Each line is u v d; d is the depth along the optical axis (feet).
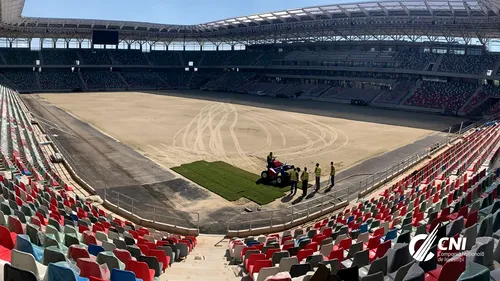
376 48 310.86
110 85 365.20
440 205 55.98
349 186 90.33
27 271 22.30
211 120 185.88
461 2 194.49
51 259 30.32
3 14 231.30
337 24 273.33
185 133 151.64
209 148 126.72
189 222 69.26
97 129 156.76
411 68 274.36
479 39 260.42
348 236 47.19
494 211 41.68
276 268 34.53
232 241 56.85
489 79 239.30
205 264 47.60
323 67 322.14
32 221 42.55
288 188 87.76
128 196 81.15
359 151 127.24
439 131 169.37
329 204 78.38
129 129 158.40
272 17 281.54
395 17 236.84
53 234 38.63
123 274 28.22
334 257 38.27
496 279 25.86
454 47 276.21
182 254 51.49
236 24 320.70
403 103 255.70
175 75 409.49
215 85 385.50
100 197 79.51
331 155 120.78
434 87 260.62
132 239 46.80
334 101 291.17
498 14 199.72
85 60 368.89
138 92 343.26
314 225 63.93
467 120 204.64
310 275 28.99
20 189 58.70
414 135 158.61
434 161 103.14
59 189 78.64
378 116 215.31
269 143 136.36
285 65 349.41
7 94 226.58
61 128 155.63
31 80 335.67
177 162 108.47
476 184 61.67
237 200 80.28
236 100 287.89
